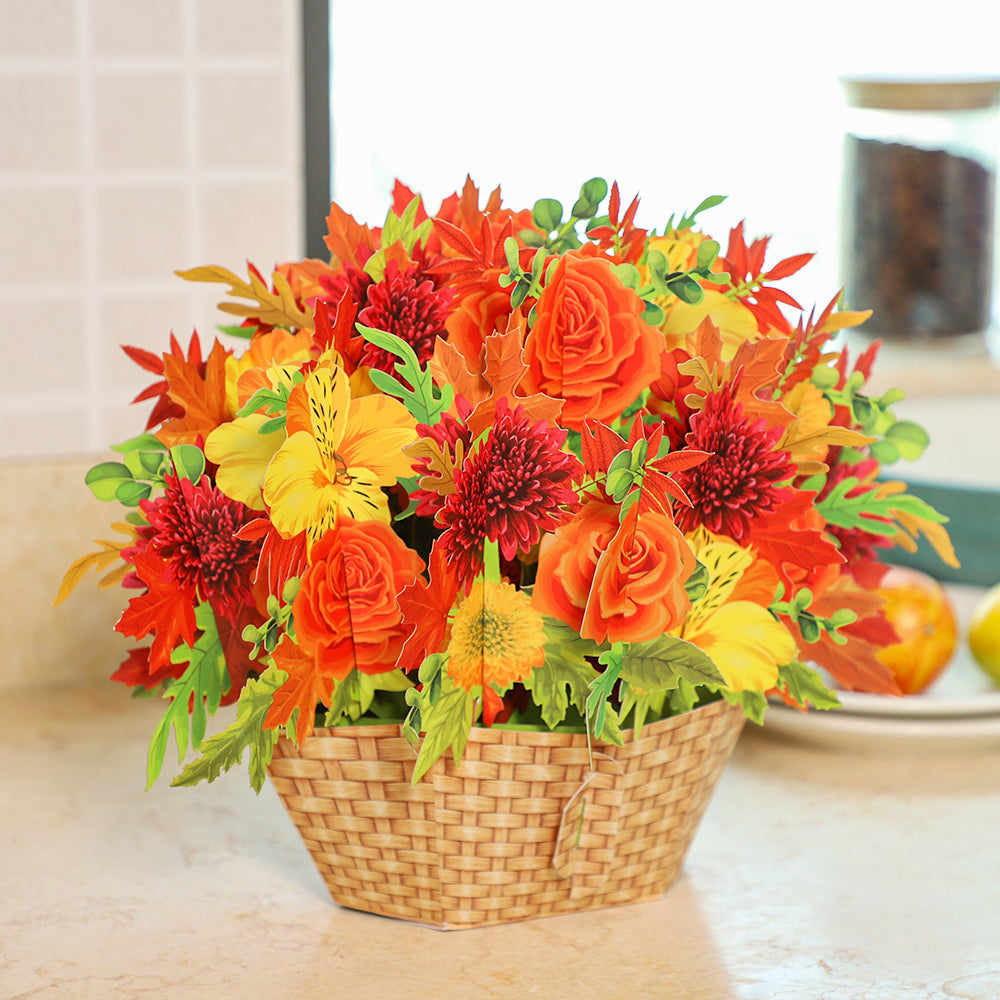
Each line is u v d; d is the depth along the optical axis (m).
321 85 1.79
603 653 1.48
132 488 1.49
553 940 1.52
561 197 2.01
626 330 1.47
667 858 1.54
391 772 1.50
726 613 1.51
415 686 1.50
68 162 1.74
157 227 1.76
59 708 1.73
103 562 1.50
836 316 1.52
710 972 1.50
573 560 1.48
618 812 1.52
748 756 1.68
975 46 2.13
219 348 1.50
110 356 1.76
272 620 1.47
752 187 2.12
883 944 1.52
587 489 1.48
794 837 1.60
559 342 1.47
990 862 1.58
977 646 1.73
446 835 1.51
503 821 1.51
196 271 1.51
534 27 2.02
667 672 1.48
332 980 1.50
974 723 1.65
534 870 1.52
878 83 2.05
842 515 1.55
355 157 1.96
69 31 1.73
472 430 1.46
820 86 2.12
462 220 1.51
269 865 1.58
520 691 1.51
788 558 1.50
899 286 2.06
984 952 1.52
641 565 1.48
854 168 2.07
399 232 1.49
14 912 1.54
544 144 2.04
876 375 1.97
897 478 1.88
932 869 1.58
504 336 1.46
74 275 1.75
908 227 2.05
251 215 1.78
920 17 2.12
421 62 2.00
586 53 2.04
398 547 1.48
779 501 1.49
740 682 1.51
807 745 1.69
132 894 1.56
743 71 2.09
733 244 1.51
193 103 1.76
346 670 1.49
